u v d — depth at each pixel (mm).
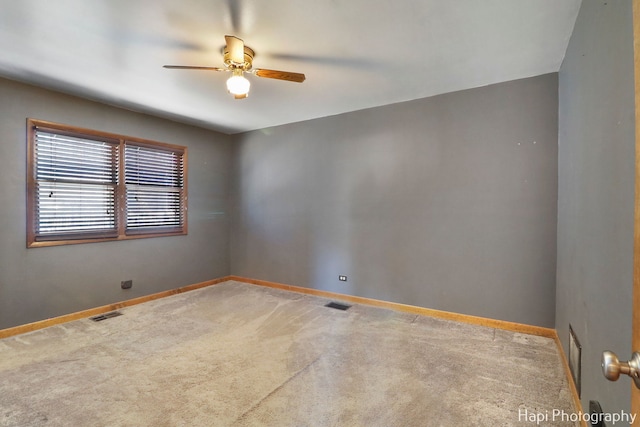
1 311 2836
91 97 3322
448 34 2152
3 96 2842
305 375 2213
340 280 3992
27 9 1863
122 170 3684
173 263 4238
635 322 677
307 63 2578
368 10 1884
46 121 3084
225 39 2078
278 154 4516
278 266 4551
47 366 2328
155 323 3186
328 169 4066
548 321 2820
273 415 1799
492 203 3039
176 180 4301
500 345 2654
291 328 3053
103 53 2408
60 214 3217
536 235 2852
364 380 2146
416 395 1979
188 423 1730
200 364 2365
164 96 3307
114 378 2170
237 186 4949
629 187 1067
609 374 680
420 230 3426
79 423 1724
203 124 4441
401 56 2467
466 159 3158
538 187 2838
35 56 2451
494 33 2135
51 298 3135
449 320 3240
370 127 3729
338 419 1766
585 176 1707
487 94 3043
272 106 3656
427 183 3373
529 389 2029
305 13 1918
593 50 1546
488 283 3072
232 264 5004
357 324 3145
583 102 1763
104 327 3080
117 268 3652
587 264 1641
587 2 1661
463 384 2092
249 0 1791
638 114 668
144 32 2123
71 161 3289
